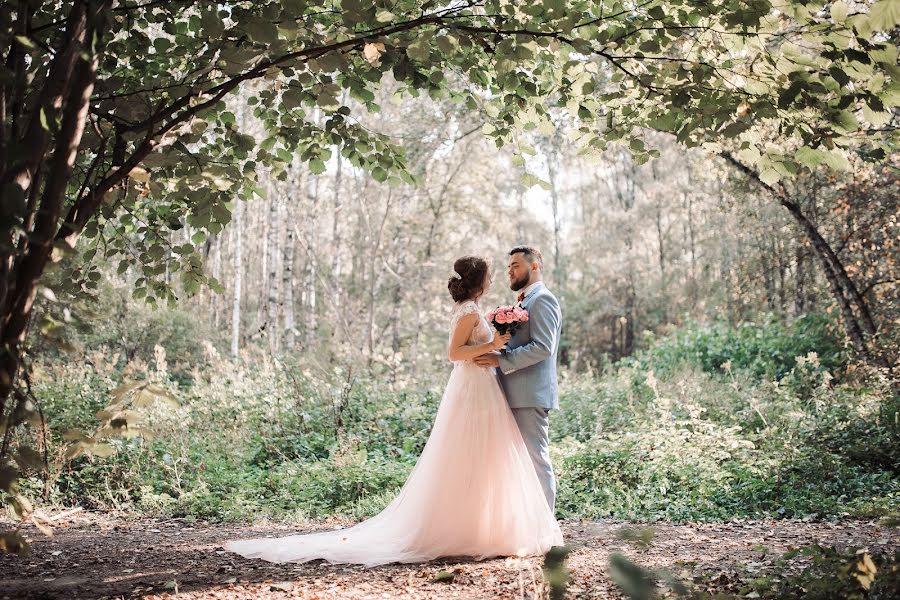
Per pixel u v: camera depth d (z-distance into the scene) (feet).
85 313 10.99
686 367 46.75
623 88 15.64
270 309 61.41
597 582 12.78
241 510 23.16
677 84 14.66
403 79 13.92
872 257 41.29
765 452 27.35
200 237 17.04
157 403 28.66
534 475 16.07
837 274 42.83
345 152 16.98
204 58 14.52
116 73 16.08
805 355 47.88
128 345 53.06
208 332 62.49
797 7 12.81
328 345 47.96
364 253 90.53
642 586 7.63
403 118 60.70
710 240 77.15
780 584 11.62
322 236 107.76
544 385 16.75
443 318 91.15
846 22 12.02
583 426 34.94
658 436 27.40
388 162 17.08
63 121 11.00
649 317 97.04
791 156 14.76
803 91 13.08
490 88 16.98
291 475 26.84
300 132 16.89
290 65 13.64
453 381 16.38
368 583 13.10
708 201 74.28
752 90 14.38
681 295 94.89
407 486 16.35
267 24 12.41
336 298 75.77
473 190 81.25
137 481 25.82
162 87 14.19
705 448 27.20
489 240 96.68
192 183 15.49
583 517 23.03
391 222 80.28
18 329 10.75
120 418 11.66
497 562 14.80
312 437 31.50
